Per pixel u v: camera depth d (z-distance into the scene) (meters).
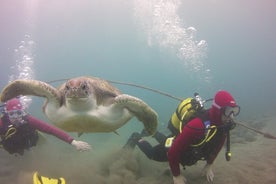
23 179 4.59
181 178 3.87
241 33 69.38
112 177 4.32
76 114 2.85
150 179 4.44
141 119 3.18
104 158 5.27
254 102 16.95
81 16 38.50
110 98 3.02
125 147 5.34
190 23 53.59
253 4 39.72
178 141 3.62
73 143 4.66
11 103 4.48
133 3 30.83
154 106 18.19
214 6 39.66
